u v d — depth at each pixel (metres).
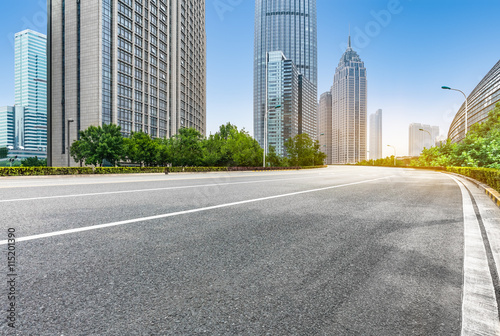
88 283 2.20
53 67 66.88
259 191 9.12
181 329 1.63
